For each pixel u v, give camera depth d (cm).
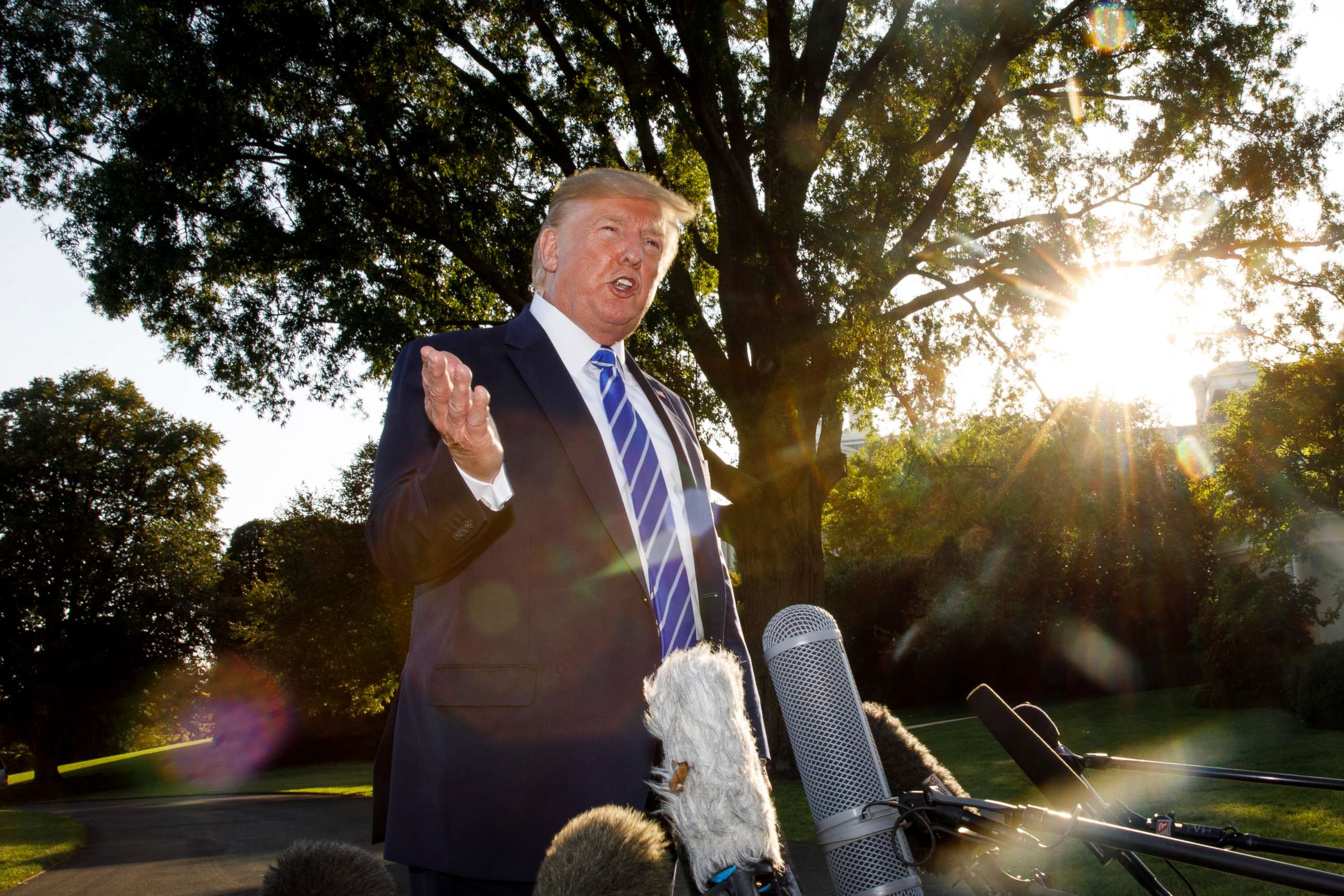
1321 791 795
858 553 3225
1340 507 1627
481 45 1524
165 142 1330
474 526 147
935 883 460
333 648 3912
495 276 1475
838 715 160
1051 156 1606
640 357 1453
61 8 1279
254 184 1463
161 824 1786
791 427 1417
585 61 1460
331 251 1445
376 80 1420
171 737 6744
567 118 1495
